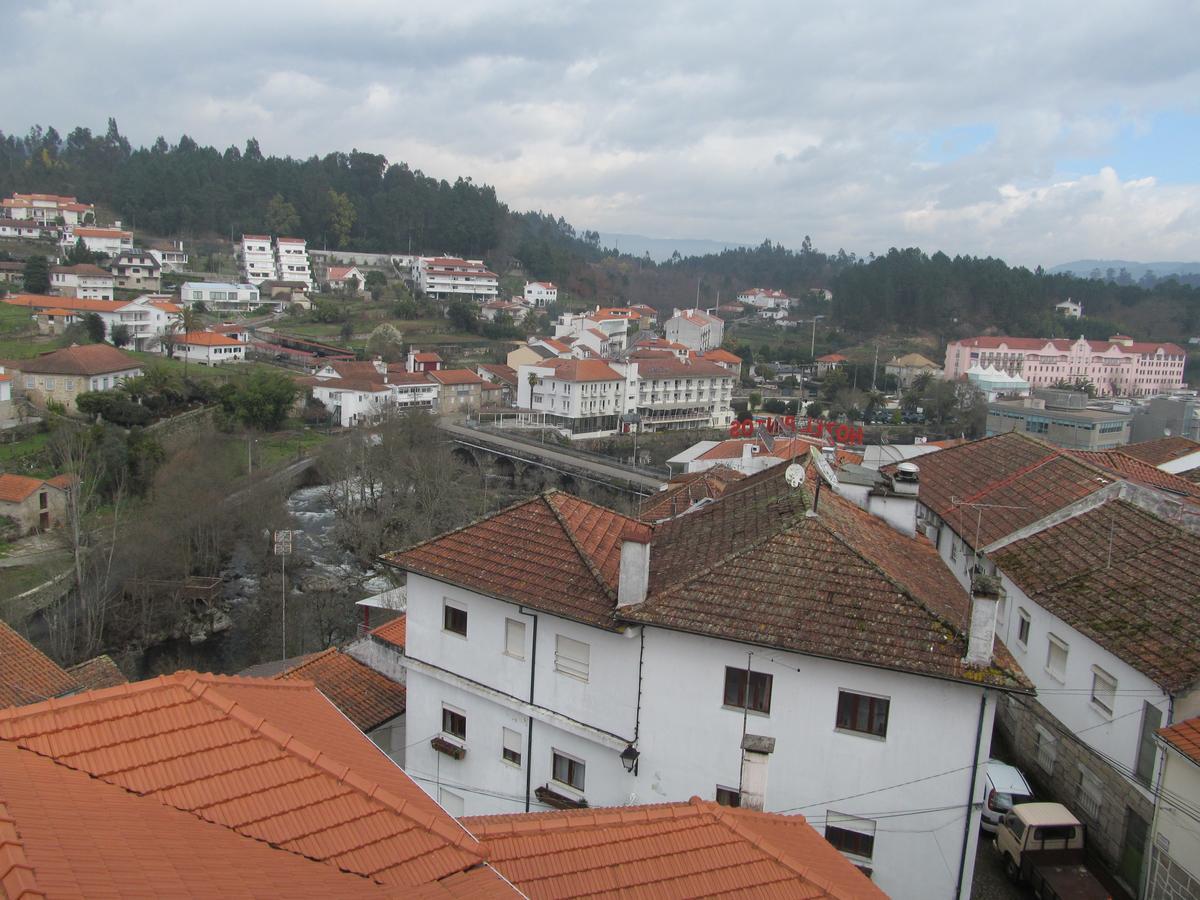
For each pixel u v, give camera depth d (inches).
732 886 456.4
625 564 792.9
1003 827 876.6
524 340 6860.2
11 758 378.0
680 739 796.6
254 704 474.9
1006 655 776.3
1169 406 3718.0
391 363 5521.7
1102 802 907.4
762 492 983.6
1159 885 792.3
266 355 5492.1
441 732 962.7
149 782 387.9
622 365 5285.4
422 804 437.7
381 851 387.5
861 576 786.8
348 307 6904.5
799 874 477.4
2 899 279.4
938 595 837.8
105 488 2977.4
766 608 770.2
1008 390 6205.7
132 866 324.5
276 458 3750.0
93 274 5871.1
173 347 5039.4
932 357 7834.6
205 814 378.9
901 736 727.7
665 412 5506.9
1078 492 1229.7
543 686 868.0
